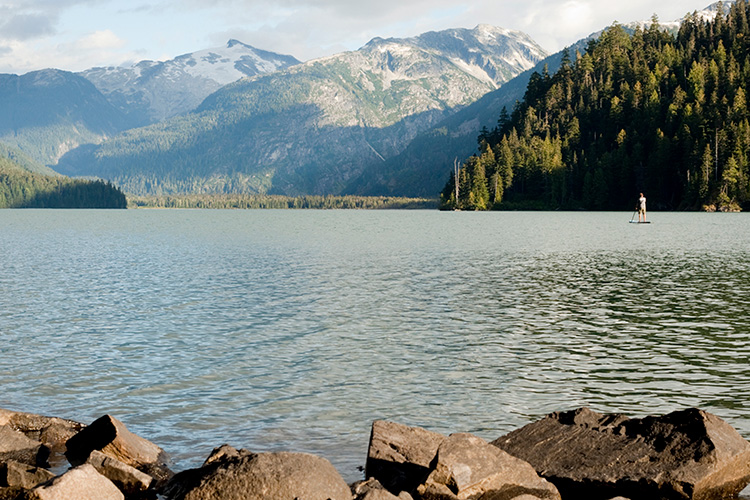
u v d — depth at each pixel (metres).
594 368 21.70
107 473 12.75
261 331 28.08
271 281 44.59
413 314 31.86
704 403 18.03
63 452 14.53
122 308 34.00
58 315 32.03
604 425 13.98
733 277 44.31
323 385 20.08
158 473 13.55
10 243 87.94
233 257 64.44
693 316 30.53
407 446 13.47
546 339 26.14
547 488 12.03
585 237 88.88
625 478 12.30
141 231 124.62
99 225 158.88
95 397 19.00
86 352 24.44
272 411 17.72
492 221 150.62
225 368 22.09
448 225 134.38
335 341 26.08
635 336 26.48
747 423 16.41
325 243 84.19
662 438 13.02
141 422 16.89
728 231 97.62
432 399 18.64
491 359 23.03
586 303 34.66
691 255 60.81
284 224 161.88
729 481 12.34
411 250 71.00
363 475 13.59
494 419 16.98
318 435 15.97
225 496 11.09
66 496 11.05
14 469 12.98
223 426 16.61
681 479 11.95
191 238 99.06
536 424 14.54
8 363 22.83
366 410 17.77
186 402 18.52
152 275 48.69
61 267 55.19
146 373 21.52
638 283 42.00
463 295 37.75
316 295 38.03
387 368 21.97
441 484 11.74
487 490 11.72
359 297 37.22
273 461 11.47
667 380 20.27
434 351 24.28
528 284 42.16
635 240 81.56
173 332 27.94
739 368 21.53
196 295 38.34
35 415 15.88
